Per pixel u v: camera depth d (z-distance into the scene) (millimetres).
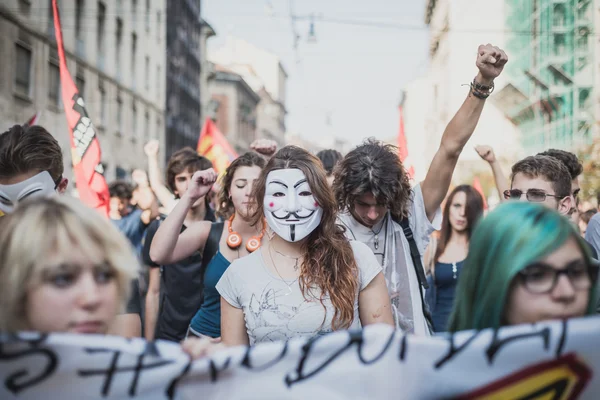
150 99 35594
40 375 1953
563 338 1969
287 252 2979
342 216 3516
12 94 19531
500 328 2006
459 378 2055
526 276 1953
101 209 5445
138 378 2035
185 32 47312
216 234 3924
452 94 38812
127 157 31297
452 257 5445
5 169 3127
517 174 4016
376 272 2975
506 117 33375
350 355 2121
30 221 1940
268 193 2996
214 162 8312
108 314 2018
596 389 1973
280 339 2826
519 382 2012
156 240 3508
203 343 2123
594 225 4293
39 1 21109
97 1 26719
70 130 5500
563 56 28328
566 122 27797
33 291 1930
